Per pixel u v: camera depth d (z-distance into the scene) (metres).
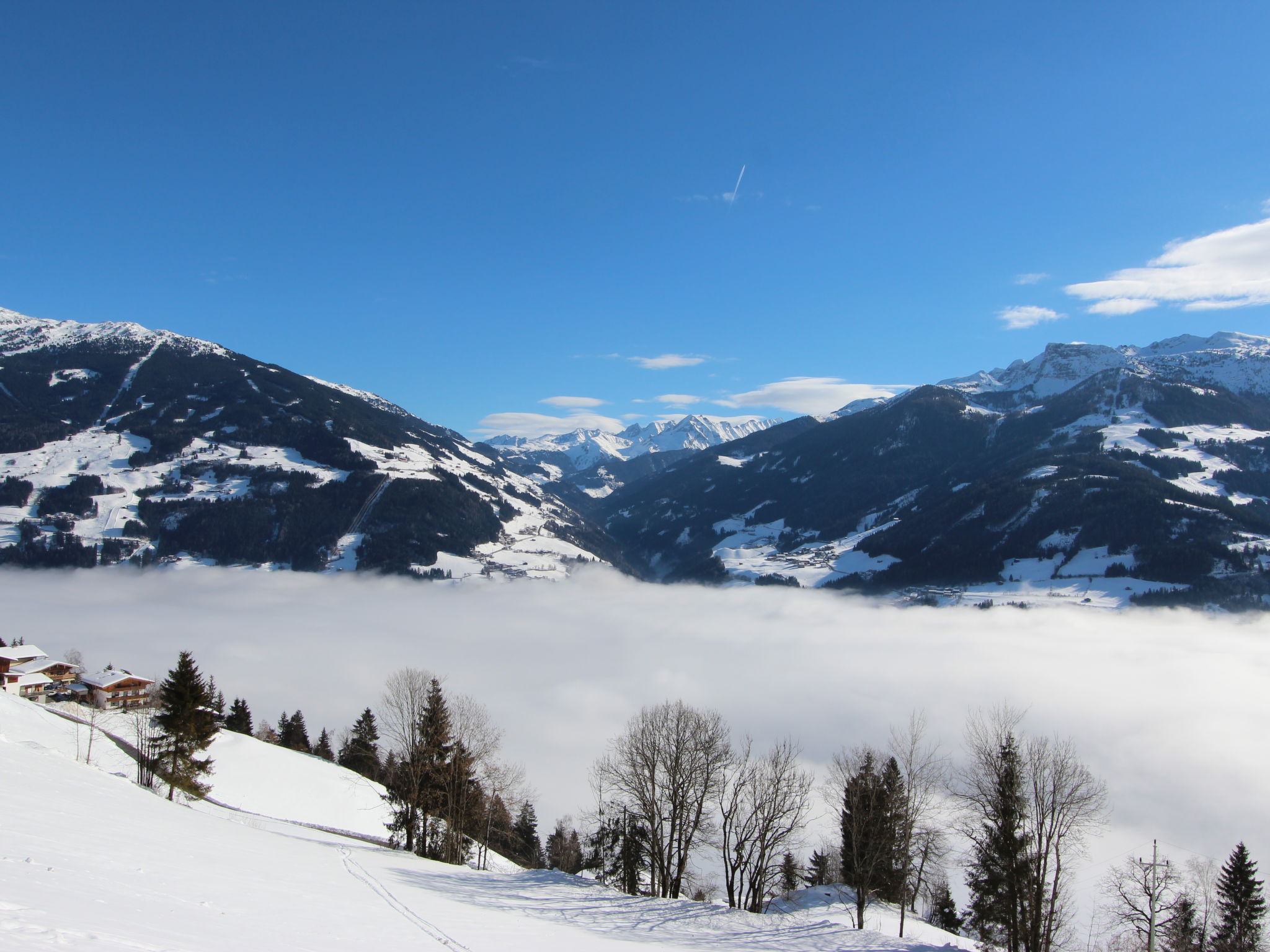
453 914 24.72
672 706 54.31
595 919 28.67
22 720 61.88
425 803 49.75
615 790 46.38
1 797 25.44
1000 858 33.56
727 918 30.28
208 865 23.20
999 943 37.25
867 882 39.19
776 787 41.00
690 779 41.00
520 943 21.17
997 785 33.91
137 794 41.62
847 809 42.78
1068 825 34.97
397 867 35.88
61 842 20.03
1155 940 43.16
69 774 39.12
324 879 26.94
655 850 40.25
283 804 63.62
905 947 27.77
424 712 51.25
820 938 28.14
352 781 72.81
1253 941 51.16
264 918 17.05
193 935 13.19
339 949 15.51
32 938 10.00
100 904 13.80
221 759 68.00
